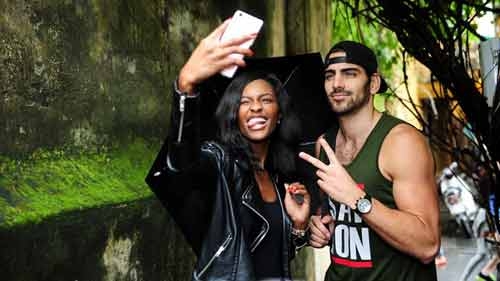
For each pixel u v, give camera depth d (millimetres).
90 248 2428
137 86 3133
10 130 2246
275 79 2342
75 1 2656
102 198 2500
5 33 2244
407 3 3746
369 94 2371
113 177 2750
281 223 2301
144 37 3215
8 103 2242
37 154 2393
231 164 2223
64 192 2357
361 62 2324
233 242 2146
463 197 8242
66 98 2580
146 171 3008
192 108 1979
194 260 3436
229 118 2246
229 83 2367
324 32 6047
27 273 2064
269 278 2240
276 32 4871
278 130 2375
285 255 2285
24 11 2350
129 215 2691
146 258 2881
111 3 2920
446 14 3555
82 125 2684
